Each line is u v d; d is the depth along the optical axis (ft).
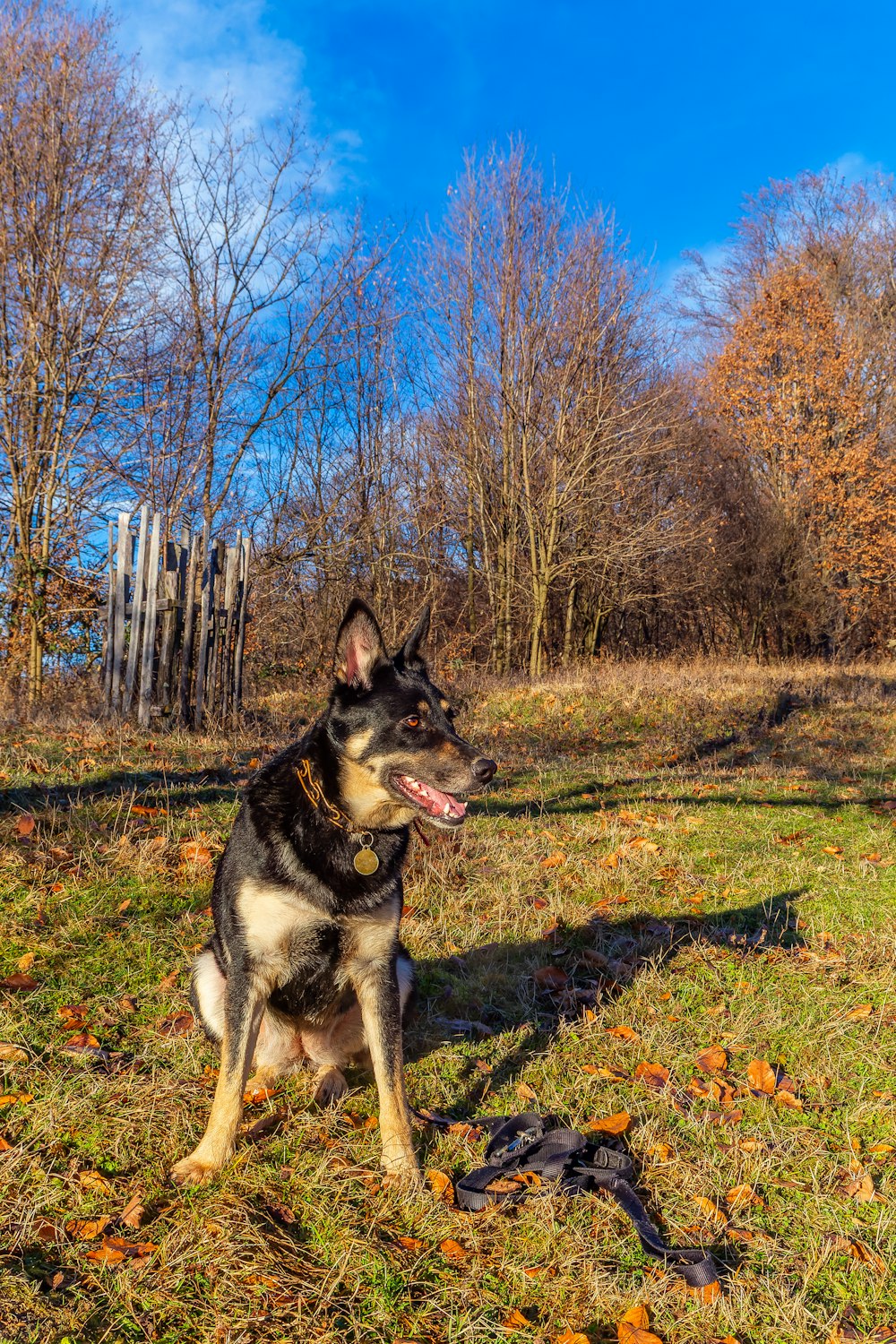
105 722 33.22
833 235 110.73
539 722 48.08
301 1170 9.91
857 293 106.22
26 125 50.03
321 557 70.33
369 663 11.13
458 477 80.12
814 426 93.91
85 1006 12.71
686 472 89.20
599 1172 9.88
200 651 36.01
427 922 17.15
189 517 62.39
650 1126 10.96
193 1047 11.98
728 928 17.78
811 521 93.86
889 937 16.90
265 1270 8.27
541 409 76.95
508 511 78.28
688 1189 9.98
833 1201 9.90
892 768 35.40
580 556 77.25
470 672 72.95
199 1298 7.97
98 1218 8.84
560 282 75.00
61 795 22.07
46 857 17.26
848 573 95.04
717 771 34.65
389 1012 10.52
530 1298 8.35
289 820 10.32
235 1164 9.87
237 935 10.28
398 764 10.79
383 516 76.28
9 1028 11.76
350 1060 12.28
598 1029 13.55
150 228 53.98
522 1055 12.84
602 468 75.92
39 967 13.60
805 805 28.12
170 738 31.65
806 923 18.10
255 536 72.23
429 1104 11.55
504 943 16.52
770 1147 10.82
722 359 97.81
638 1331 7.88
